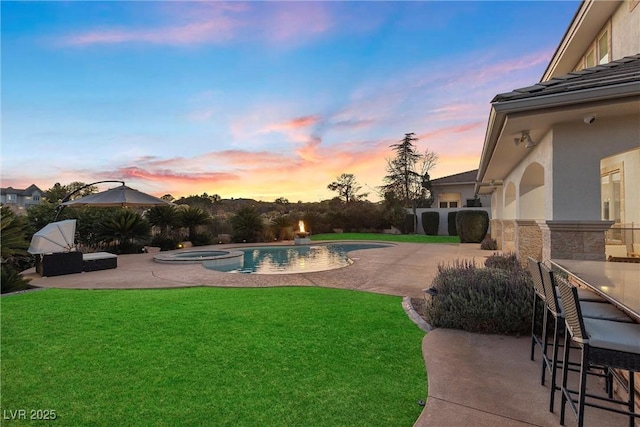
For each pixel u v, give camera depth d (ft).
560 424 9.24
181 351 14.46
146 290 27.81
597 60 30.60
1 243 29.43
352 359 13.58
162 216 65.26
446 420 9.38
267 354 14.08
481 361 13.44
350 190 136.98
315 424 9.30
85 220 54.90
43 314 20.31
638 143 16.93
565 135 18.31
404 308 21.50
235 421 9.45
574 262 14.35
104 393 11.02
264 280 32.14
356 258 47.96
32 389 11.33
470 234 74.08
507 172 38.93
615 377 10.34
